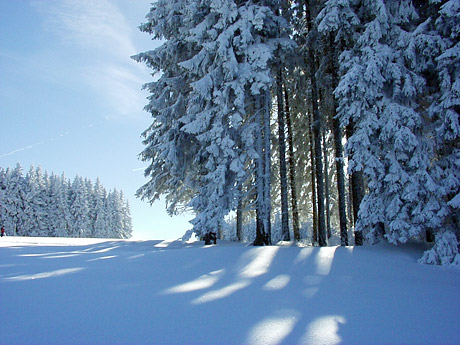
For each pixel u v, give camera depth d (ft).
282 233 56.90
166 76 66.54
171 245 59.41
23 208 202.80
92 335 12.96
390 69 34.19
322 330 13.71
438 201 30.83
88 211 240.94
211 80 49.14
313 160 68.18
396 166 33.14
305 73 61.87
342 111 38.99
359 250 34.06
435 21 32.99
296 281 23.31
